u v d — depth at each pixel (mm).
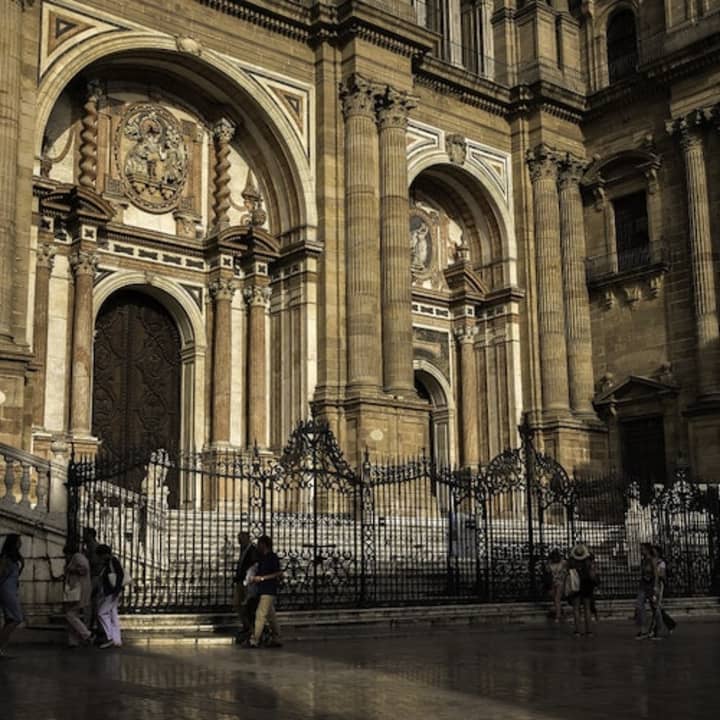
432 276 37281
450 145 36031
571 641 17422
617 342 37094
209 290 31172
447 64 35594
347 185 31859
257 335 31141
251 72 31141
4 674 12445
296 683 11641
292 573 20641
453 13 39000
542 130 37625
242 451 30547
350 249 31484
